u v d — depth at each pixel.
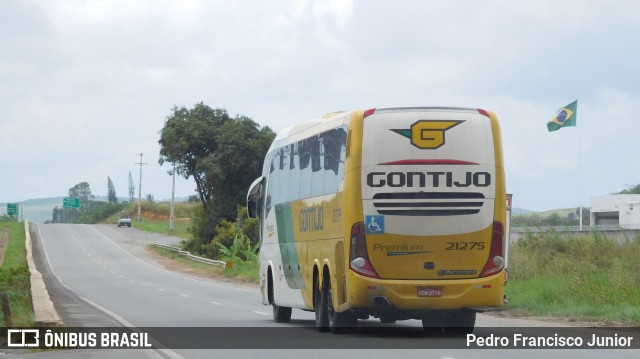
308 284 24.08
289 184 26.17
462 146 20.28
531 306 29.58
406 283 20.09
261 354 17.67
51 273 74.75
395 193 20.16
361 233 20.17
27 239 118.75
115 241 125.38
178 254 96.62
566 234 47.34
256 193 30.64
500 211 20.36
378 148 20.22
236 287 54.38
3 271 47.28
